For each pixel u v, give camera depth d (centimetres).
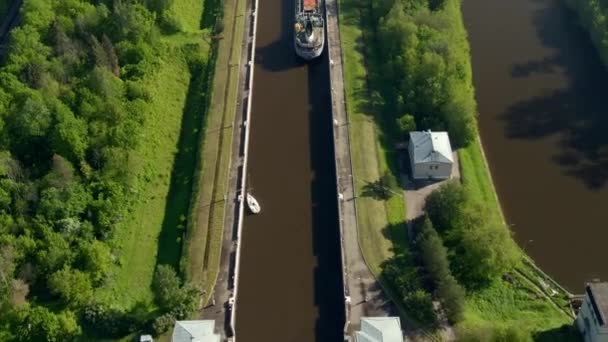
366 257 15762
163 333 14488
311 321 15050
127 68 19850
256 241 16650
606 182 18038
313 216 17188
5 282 14800
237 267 15838
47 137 17650
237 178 17738
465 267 15438
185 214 17050
